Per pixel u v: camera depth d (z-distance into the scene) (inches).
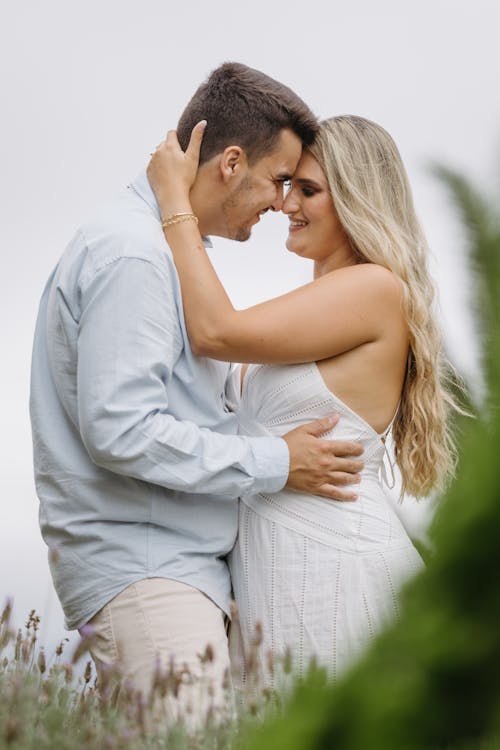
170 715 101.4
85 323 112.7
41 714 81.0
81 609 116.5
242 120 122.8
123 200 122.0
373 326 126.6
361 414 126.9
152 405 112.0
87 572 115.9
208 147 123.6
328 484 122.0
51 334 118.5
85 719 82.5
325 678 33.2
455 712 29.8
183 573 116.0
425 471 133.1
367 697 30.2
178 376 118.8
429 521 30.3
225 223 127.3
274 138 124.9
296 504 122.6
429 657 29.7
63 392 117.9
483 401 33.6
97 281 112.8
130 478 116.0
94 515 116.2
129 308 112.0
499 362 33.3
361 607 119.6
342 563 120.9
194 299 117.9
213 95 124.3
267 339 120.3
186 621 113.8
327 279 127.1
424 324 130.1
